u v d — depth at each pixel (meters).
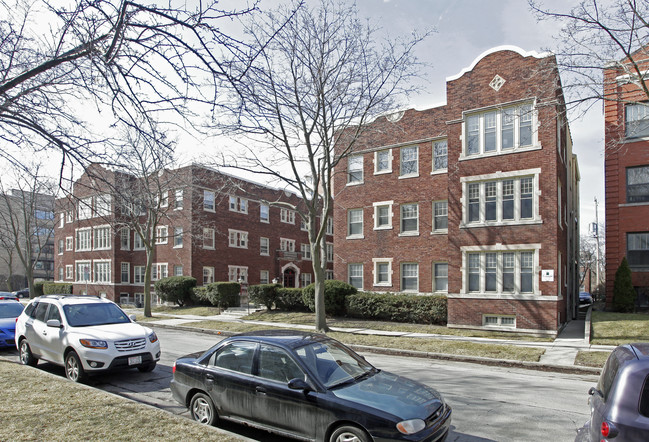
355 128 21.66
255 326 19.77
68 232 43.03
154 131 6.24
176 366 6.93
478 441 6.05
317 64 16.27
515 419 7.00
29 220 35.81
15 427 5.64
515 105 17.69
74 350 9.16
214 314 25.62
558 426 6.67
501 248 17.52
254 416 5.88
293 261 42.72
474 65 18.72
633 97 19.34
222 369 6.38
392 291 23.59
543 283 16.59
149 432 5.52
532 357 12.16
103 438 5.29
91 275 38.97
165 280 30.33
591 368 10.79
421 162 23.23
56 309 10.36
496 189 17.98
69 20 5.57
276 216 41.41
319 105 16.66
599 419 4.07
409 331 17.89
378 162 24.73
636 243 20.20
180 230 33.03
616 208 20.55
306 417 5.42
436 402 5.49
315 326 19.00
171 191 27.66
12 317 13.91
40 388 7.70
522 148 17.39
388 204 24.11
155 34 5.52
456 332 17.34
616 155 20.58
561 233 18.77
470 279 18.27
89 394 7.30
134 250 37.56
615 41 12.53
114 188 7.19
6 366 9.81
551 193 16.69
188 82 5.83
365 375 6.05
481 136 18.47
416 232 23.08
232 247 36.03
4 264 62.19
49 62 5.71
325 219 17.94
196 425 5.84
